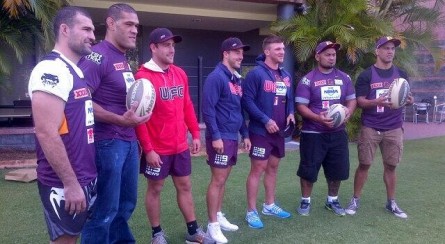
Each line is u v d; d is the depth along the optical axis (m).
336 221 4.60
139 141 3.52
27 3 7.18
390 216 4.76
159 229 3.84
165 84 3.59
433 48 10.67
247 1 9.71
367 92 4.67
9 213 4.68
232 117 4.01
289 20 9.67
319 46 4.59
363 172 4.81
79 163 2.55
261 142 4.37
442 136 11.23
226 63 4.05
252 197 4.44
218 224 4.03
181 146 3.74
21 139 8.18
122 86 3.15
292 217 4.72
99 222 3.14
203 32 13.61
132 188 3.41
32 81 2.35
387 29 9.49
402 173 6.82
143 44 12.78
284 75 4.52
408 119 15.42
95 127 3.10
